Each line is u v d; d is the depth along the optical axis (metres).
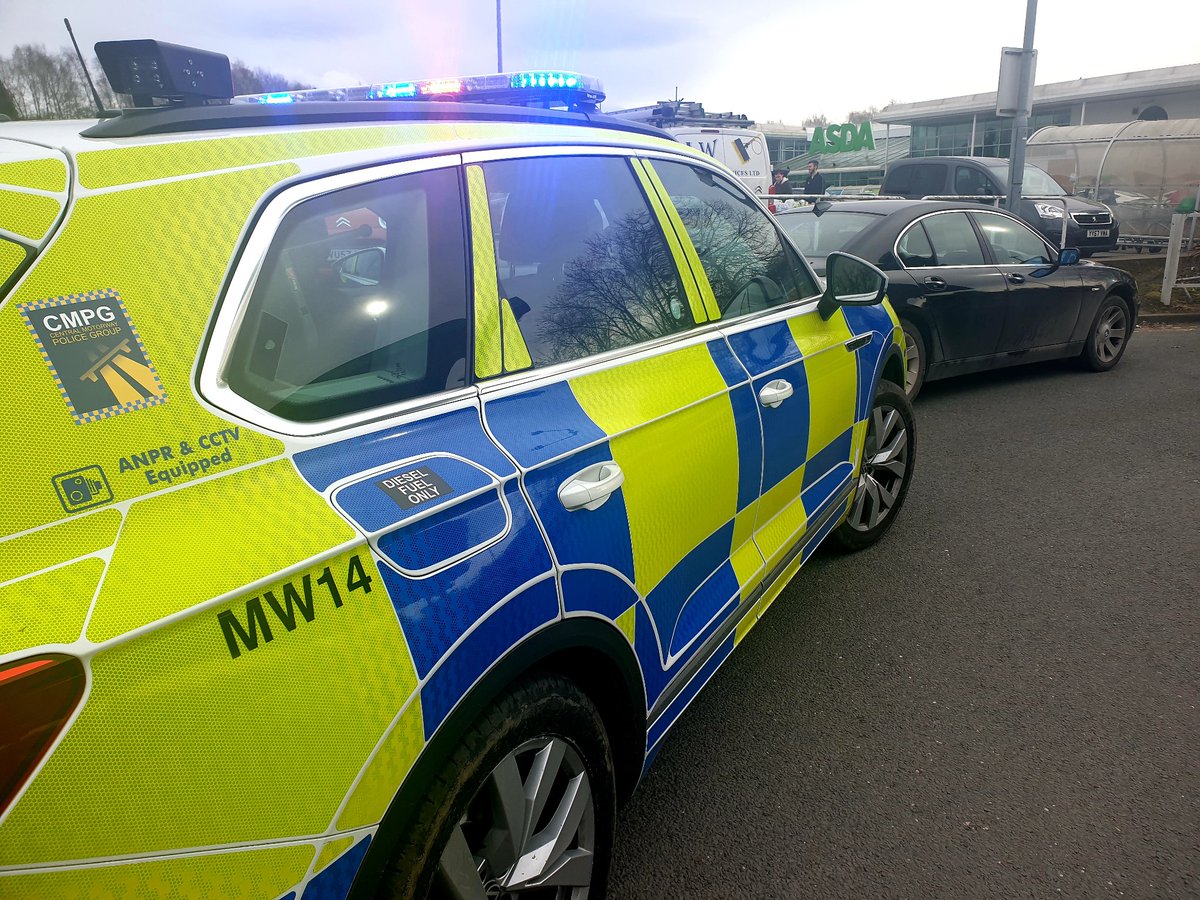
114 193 1.30
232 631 1.17
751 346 2.77
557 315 2.03
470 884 1.52
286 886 1.23
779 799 2.58
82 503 1.14
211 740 1.13
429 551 1.45
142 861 1.07
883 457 4.11
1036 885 2.25
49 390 1.15
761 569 2.78
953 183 14.79
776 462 2.85
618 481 1.94
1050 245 7.70
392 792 1.36
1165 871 2.29
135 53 1.69
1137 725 2.90
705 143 14.69
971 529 4.52
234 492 1.28
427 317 1.70
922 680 3.18
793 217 7.46
